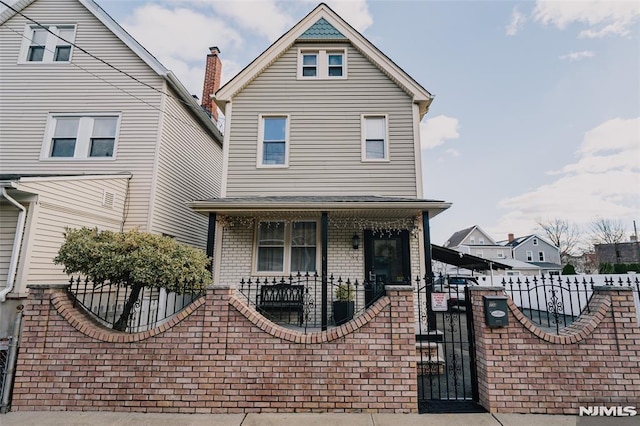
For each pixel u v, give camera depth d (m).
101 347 3.88
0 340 4.72
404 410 3.70
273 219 8.40
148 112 9.19
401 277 8.10
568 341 3.78
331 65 9.59
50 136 9.12
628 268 18.42
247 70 9.27
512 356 3.77
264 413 3.71
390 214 8.04
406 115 9.09
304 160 8.88
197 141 11.41
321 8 9.73
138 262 4.33
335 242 8.28
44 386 3.81
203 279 5.00
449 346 7.21
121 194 8.43
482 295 3.96
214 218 7.54
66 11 9.76
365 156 8.91
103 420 3.54
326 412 3.71
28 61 9.51
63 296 4.12
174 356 3.85
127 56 9.48
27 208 6.11
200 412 3.73
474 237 42.69
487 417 3.59
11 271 5.82
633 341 3.75
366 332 3.85
